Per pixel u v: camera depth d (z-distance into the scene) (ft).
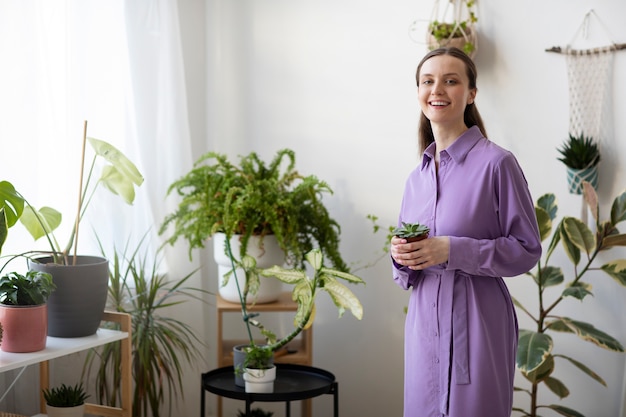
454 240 6.45
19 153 8.59
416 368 6.88
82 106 9.54
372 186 11.43
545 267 10.25
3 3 8.37
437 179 6.97
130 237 10.25
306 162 11.53
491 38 10.87
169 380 9.96
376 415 11.66
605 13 10.49
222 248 9.87
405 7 11.20
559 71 10.71
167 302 10.84
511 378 6.84
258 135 11.61
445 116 6.79
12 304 7.35
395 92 11.30
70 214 9.43
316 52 11.41
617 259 10.39
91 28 9.64
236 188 9.50
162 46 10.56
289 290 11.50
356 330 11.62
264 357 8.63
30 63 8.64
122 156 8.39
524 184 6.70
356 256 11.51
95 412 8.53
